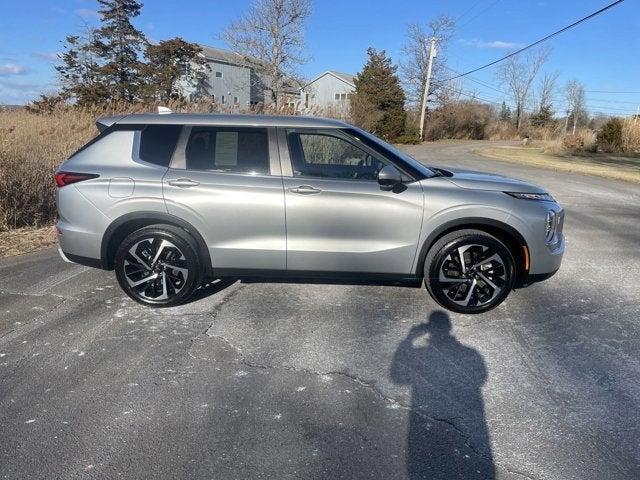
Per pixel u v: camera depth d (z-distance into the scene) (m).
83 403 2.97
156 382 3.22
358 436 2.70
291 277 4.35
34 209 7.54
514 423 2.83
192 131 4.30
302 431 2.74
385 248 4.18
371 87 48.25
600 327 4.14
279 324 4.10
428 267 4.25
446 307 4.38
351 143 4.28
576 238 7.45
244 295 4.71
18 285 4.96
